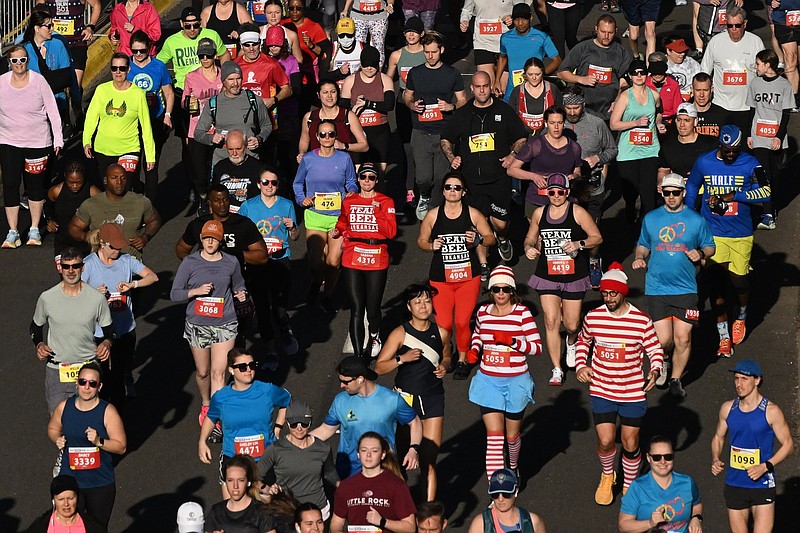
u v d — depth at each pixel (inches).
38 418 1713.8
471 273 1696.6
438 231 1689.2
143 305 1978.3
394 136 2509.8
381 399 1379.2
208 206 2135.8
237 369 1421.0
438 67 2065.7
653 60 2046.0
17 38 2476.6
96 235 1632.6
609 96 2135.8
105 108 2071.9
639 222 2167.8
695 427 1673.2
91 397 1390.3
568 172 1871.3
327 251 1882.4
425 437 1461.6
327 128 1856.5
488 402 1482.5
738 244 1780.3
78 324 1523.1
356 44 2229.3
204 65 2110.0
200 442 1449.3
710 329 1899.6
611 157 1929.1
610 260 2053.4
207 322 1609.3
